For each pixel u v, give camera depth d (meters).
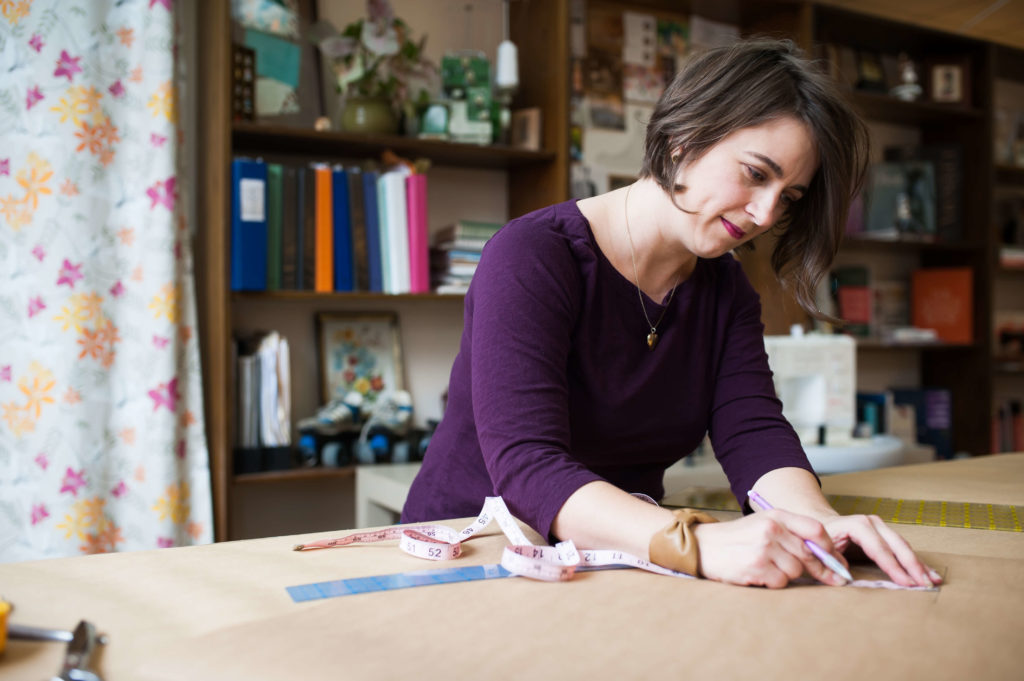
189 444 2.27
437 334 2.96
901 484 1.42
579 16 3.10
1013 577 0.85
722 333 1.25
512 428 0.94
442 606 0.71
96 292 2.15
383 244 2.53
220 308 2.28
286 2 2.54
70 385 2.11
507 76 2.77
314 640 0.62
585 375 1.12
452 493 1.19
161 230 2.18
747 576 0.79
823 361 2.82
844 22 3.42
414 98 2.77
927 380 3.95
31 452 2.11
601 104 3.14
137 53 2.18
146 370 2.18
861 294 3.60
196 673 0.56
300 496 2.76
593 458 1.19
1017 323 4.20
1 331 2.11
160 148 2.18
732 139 0.99
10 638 0.61
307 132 2.41
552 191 2.78
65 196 2.12
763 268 1.30
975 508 1.22
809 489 1.05
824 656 0.61
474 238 2.68
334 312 2.76
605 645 0.63
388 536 0.97
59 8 2.12
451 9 2.92
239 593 0.74
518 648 0.62
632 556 0.85
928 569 0.84
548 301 1.01
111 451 2.16
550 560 0.85
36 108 2.11
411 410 2.71
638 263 1.14
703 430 1.26
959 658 0.62
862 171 1.10
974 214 3.76
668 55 3.28
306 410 2.73
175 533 2.19
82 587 0.75
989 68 3.71
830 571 0.81
